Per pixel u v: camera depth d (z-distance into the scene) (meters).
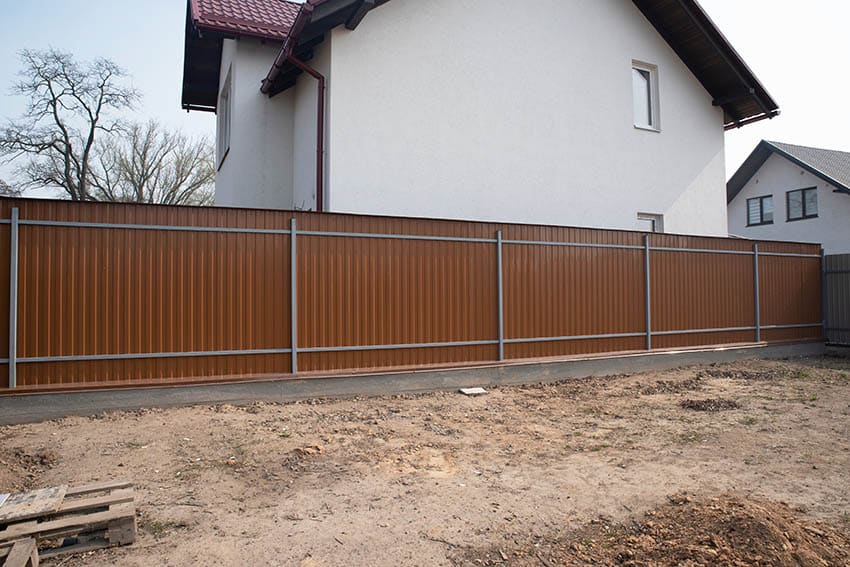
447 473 5.32
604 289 10.53
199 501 4.61
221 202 14.93
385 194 10.48
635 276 10.94
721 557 3.55
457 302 9.05
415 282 8.73
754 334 12.67
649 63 13.77
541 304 9.82
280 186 12.44
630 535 4.06
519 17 11.98
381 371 8.40
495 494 4.83
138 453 5.68
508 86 11.78
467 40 11.38
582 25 12.79
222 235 7.54
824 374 10.87
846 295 13.67
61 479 5.02
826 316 14.02
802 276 13.68
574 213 12.50
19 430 6.30
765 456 5.92
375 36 10.48
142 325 7.11
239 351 7.57
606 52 13.11
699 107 14.49
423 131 10.87
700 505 4.39
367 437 6.37
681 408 8.06
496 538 4.03
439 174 10.99
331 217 8.16
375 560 3.71
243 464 5.44
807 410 7.96
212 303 7.46
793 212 25.47
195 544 3.88
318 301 8.05
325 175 10.24
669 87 14.04
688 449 6.16
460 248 9.10
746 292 12.59
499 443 6.29
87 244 6.90
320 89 10.28
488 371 9.22
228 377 7.51
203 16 11.48
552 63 12.34
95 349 6.89
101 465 5.36
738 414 7.73
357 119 10.28
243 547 3.85
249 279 7.67
